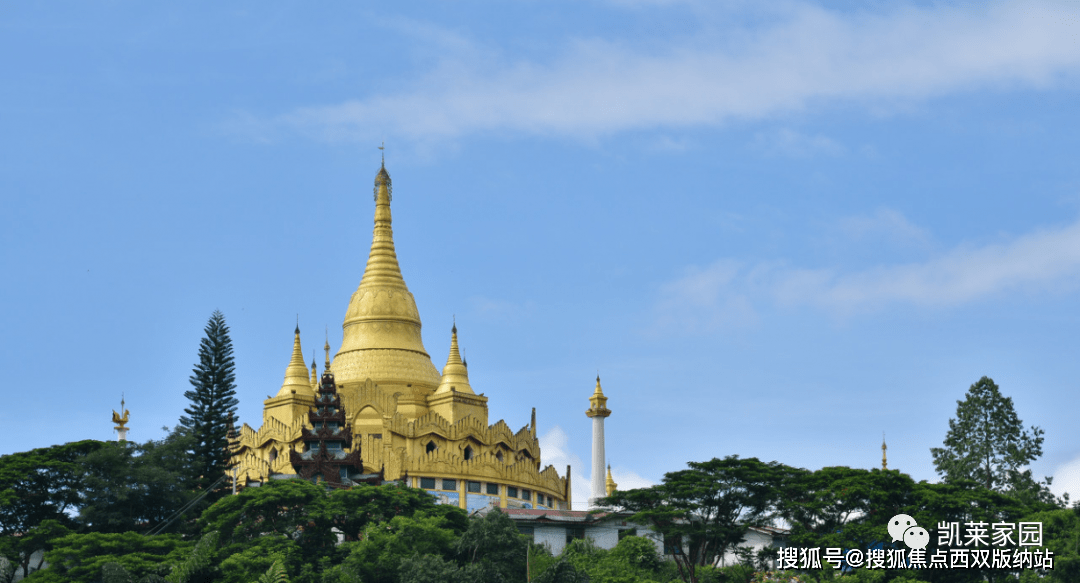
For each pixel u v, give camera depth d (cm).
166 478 10950
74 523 10969
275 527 10088
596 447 15238
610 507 11781
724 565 11638
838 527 10931
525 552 9850
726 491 11112
